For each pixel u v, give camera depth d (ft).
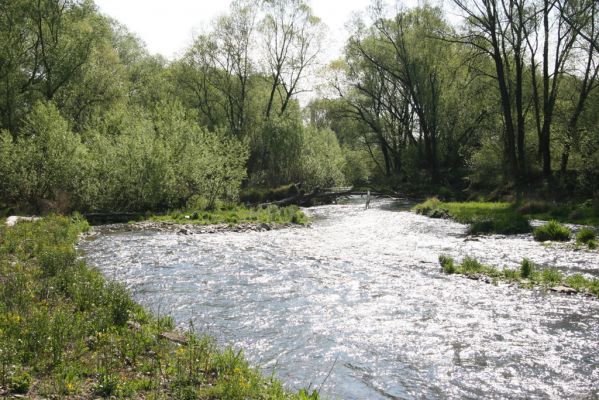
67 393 20.08
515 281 44.83
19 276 38.01
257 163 154.30
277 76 161.17
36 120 92.94
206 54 158.40
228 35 156.76
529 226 76.38
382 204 133.59
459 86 143.54
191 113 107.86
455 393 23.93
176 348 27.58
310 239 72.74
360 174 197.36
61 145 91.91
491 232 77.00
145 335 28.58
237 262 54.75
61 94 125.18
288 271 50.44
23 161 89.40
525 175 116.78
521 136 118.11
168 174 95.86
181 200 102.27
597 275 46.91
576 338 30.58
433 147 157.69
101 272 48.19
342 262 55.16
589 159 92.73
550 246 62.80
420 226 86.74
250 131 157.99
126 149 93.91
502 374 25.84
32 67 121.39
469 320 34.37
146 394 20.90
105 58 142.51
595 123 98.37
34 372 22.03
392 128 184.85
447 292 41.93
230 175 105.40
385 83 176.65
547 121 113.19
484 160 132.87
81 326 27.96
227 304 38.70
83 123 126.21
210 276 47.96
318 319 35.04
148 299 39.70
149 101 148.56
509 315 35.35
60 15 120.47
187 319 34.88
